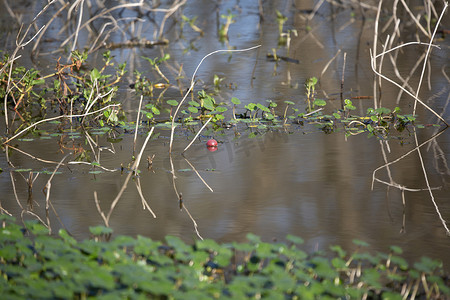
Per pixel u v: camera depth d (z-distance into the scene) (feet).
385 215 25.30
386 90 43.73
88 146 34.09
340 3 78.54
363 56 53.67
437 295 18.79
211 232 23.84
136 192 27.78
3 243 20.26
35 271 17.99
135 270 17.28
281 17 66.33
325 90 44.11
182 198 27.04
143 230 24.02
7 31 64.03
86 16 71.97
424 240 23.21
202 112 38.68
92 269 17.40
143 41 60.54
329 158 31.81
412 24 65.46
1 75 41.47
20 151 33.27
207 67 51.44
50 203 26.68
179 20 71.56
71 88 44.91
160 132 36.47
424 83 44.98
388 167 30.50
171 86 46.01
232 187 28.19
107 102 40.81
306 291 16.84
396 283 19.74
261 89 44.70
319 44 58.95
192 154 32.63
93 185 28.60
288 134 35.88
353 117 38.01
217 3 78.69
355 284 19.26
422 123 37.09
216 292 17.06
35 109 40.91
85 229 24.14
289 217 25.09
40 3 77.61
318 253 20.04
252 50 57.41
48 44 59.82
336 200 26.71
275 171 30.14
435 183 28.50
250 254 19.97
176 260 19.81
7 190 28.12
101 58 54.85
